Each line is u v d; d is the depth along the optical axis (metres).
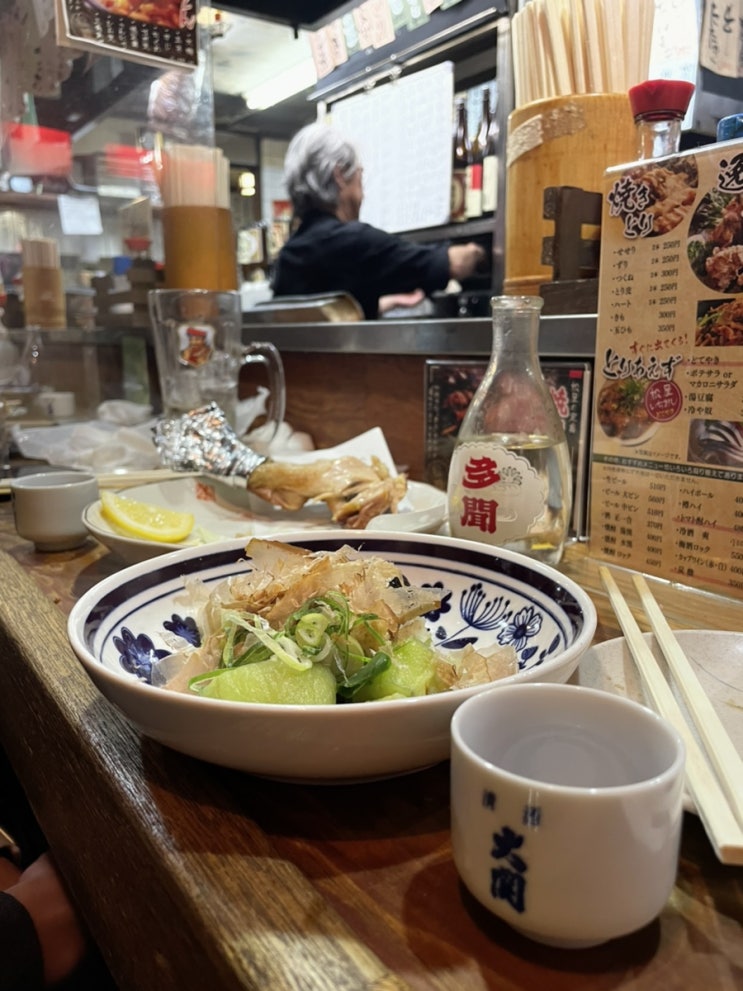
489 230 2.43
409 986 0.32
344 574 0.61
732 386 0.79
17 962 0.75
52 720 0.61
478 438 0.92
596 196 1.03
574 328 1.02
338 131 2.51
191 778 0.50
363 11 2.13
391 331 1.41
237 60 2.56
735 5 1.23
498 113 1.86
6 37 1.94
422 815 0.47
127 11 1.63
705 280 0.80
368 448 1.37
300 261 2.51
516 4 1.60
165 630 0.67
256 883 0.39
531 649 0.63
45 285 2.04
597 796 0.32
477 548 0.75
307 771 0.44
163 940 0.42
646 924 0.35
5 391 1.91
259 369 1.98
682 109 0.87
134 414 1.86
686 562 0.86
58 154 2.06
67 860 0.61
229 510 1.26
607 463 0.94
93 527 0.94
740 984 0.34
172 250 1.85
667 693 0.54
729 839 0.36
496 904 0.35
